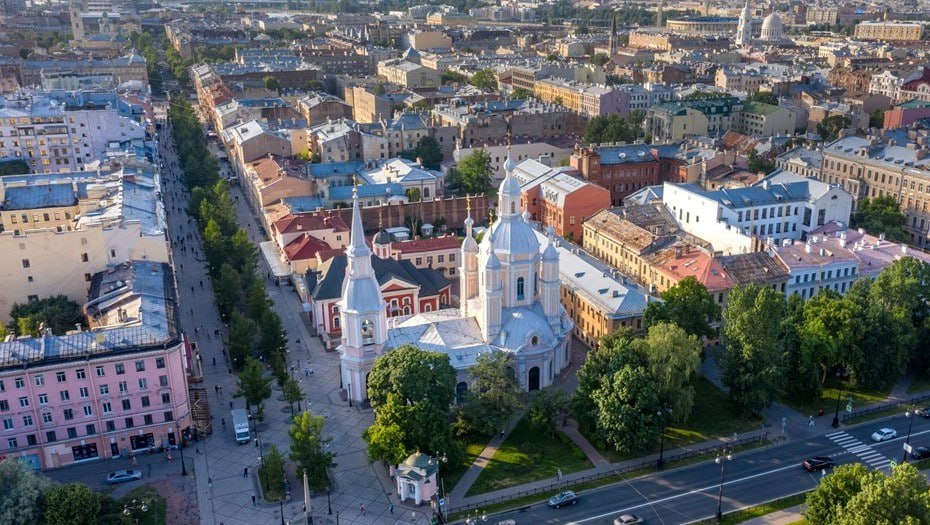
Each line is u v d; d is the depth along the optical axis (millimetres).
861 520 87688
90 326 139375
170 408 126062
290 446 122562
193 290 194125
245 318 160125
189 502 113562
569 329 150000
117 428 124562
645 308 149875
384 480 118938
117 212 172375
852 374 140750
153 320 130125
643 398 118750
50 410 120188
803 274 166125
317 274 177625
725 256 166875
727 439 128125
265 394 131750
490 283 137250
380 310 136625
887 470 118875
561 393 127688
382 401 122000
